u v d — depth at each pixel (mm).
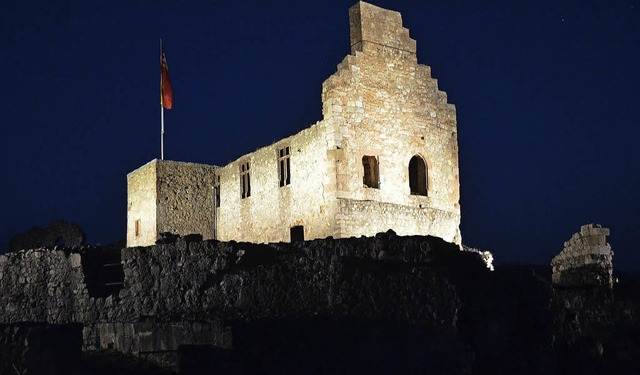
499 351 21422
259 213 33344
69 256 28438
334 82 28812
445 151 32344
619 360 24016
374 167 30000
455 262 22984
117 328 24641
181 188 37406
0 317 30312
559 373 22766
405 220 30016
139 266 26219
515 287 23125
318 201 29062
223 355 21031
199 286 24891
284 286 23594
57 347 24500
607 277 27156
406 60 31484
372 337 20938
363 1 30422
